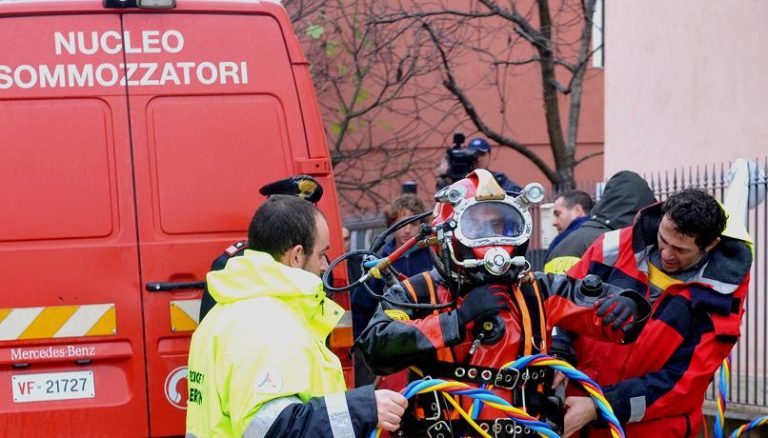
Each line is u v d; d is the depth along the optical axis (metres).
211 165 4.50
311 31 11.62
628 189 5.41
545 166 12.32
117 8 4.46
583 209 6.45
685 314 3.75
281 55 4.60
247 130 4.54
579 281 3.37
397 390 3.52
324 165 4.59
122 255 4.39
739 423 6.87
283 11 4.61
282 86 4.59
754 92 8.38
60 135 4.39
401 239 6.02
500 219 3.13
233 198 4.50
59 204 4.37
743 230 3.83
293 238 3.13
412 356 3.07
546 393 3.27
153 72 4.48
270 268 2.96
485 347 3.14
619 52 10.24
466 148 7.04
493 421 3.12
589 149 15.16
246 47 4.57
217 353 2.88
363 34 12.95
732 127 8.62
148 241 4.41
